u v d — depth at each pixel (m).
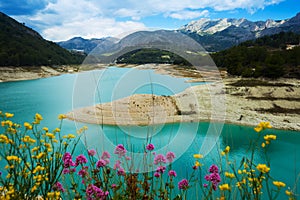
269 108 30.12
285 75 44.72
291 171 14.97
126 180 2.66
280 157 17.52
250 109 29.58
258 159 14.33
